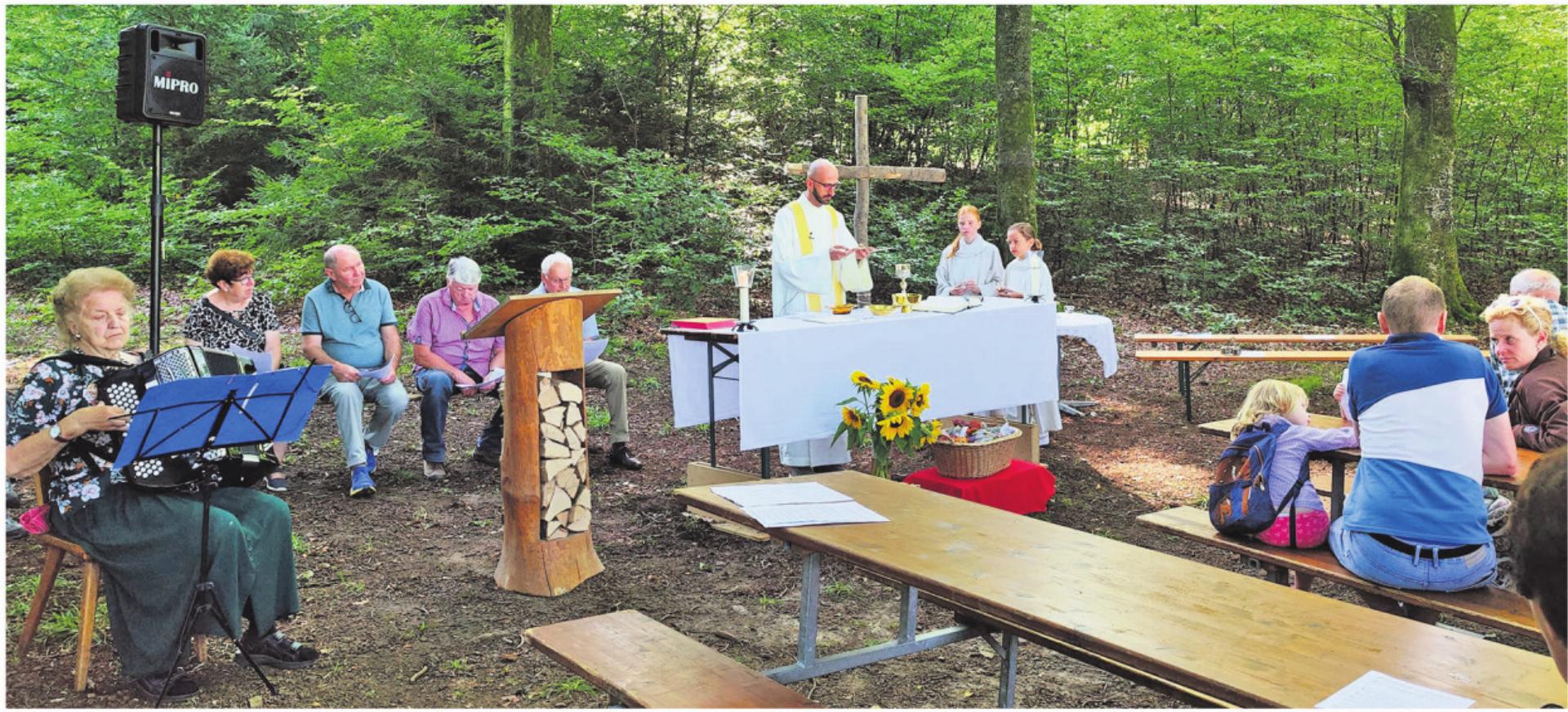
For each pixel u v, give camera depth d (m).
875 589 4.27
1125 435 6.96
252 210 11.30
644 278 11.28
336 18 14.96
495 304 6.10
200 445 3.14
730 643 3.71
